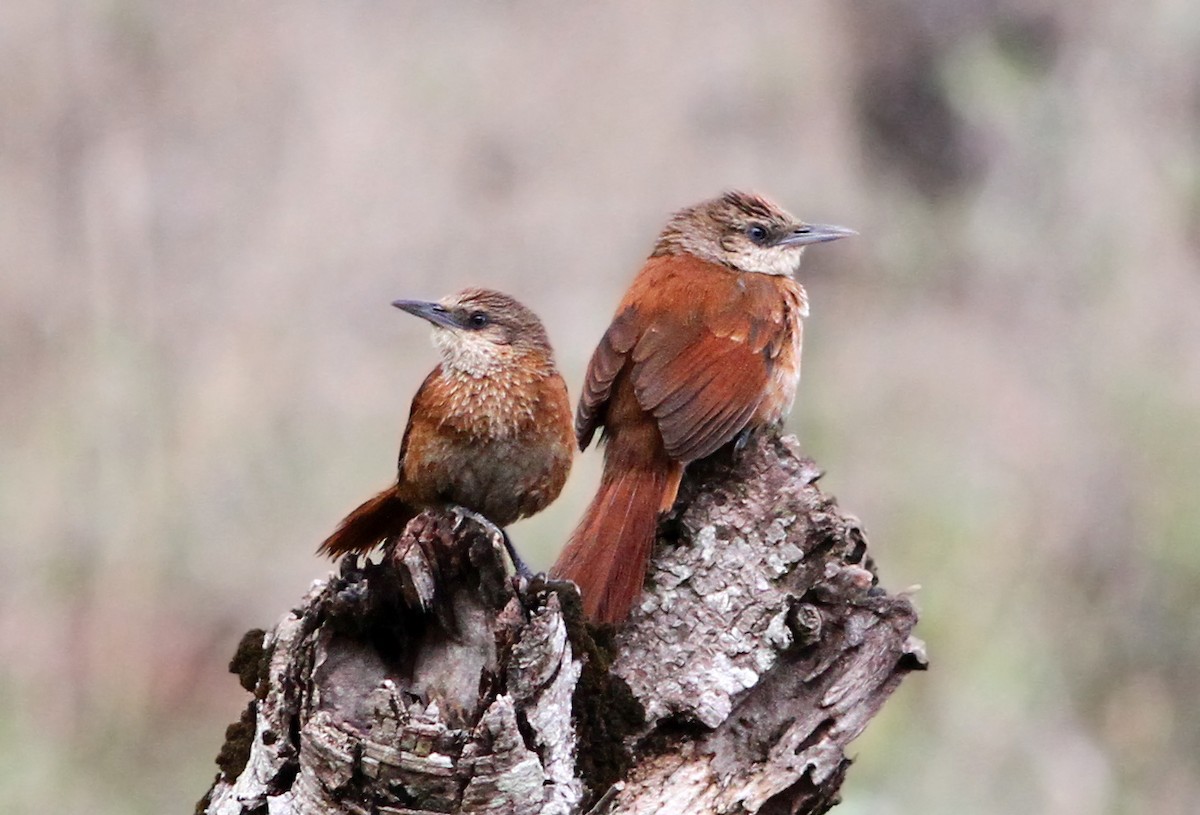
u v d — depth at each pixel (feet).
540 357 26.76
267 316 54.13
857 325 55.93
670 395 28.02
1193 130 58.85
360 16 62.44
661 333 29.25
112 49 58.44
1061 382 52.21
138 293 54.13
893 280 57.98
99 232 55.01
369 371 52.70
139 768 42.45
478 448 26.22
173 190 57.36
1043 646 43.34
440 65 61.11
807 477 25.00
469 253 57.77
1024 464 48.96
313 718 20.03
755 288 30.76
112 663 44.32
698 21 64.49
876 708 23.73
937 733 40.55
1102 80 59.36
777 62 63.67
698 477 27.02
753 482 24.89
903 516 46.50
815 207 60.85
